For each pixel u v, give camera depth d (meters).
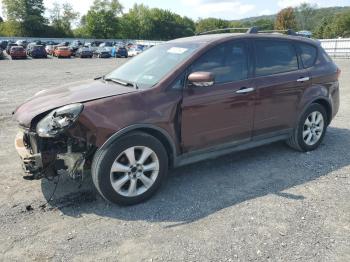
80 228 3.42
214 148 4.43
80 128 3.50
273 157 5.30
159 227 3.44
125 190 3.83
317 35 90.88
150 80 4.12
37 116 3.63
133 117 3.71
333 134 6.58
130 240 3.23
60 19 103.69
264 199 3.99
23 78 17.56
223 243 3.17
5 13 93.19
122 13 103.31
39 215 3.65
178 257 2.99
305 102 5.26
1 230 3.37
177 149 4.11
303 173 4.72
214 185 4.36
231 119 4.46
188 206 3.84
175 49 4.54
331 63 5.77
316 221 3.53
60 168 3.64
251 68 4.67
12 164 5.02
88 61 36.22
